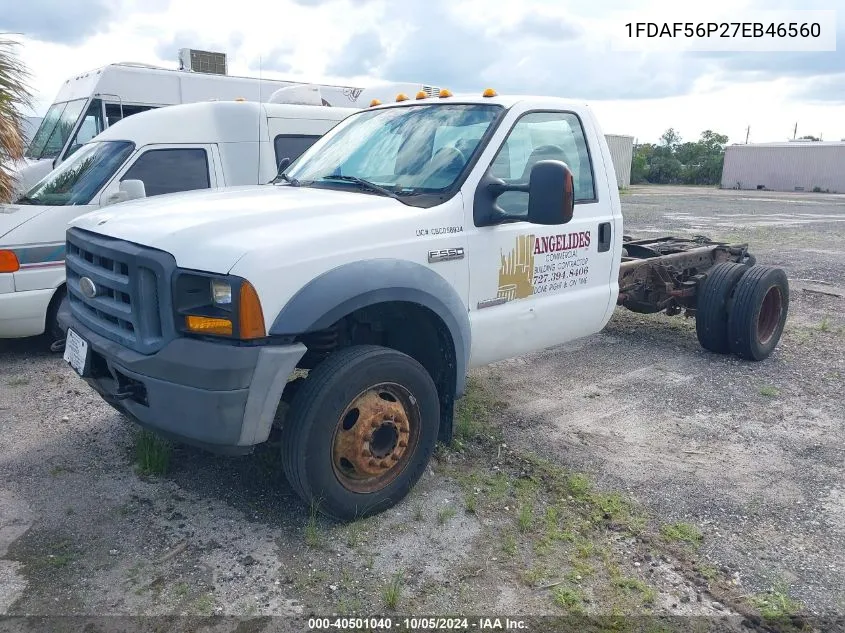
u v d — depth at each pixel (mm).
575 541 3574
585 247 4871
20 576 3215
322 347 3785
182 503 3852
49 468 4230
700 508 3924
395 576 3264
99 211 4188
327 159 4789
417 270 3732
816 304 9125
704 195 39156
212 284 3211
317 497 3527
